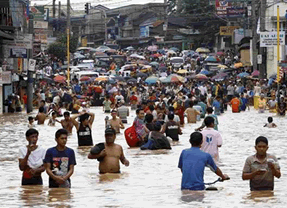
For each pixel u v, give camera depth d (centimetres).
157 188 1847
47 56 12681
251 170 1648
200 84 8156
